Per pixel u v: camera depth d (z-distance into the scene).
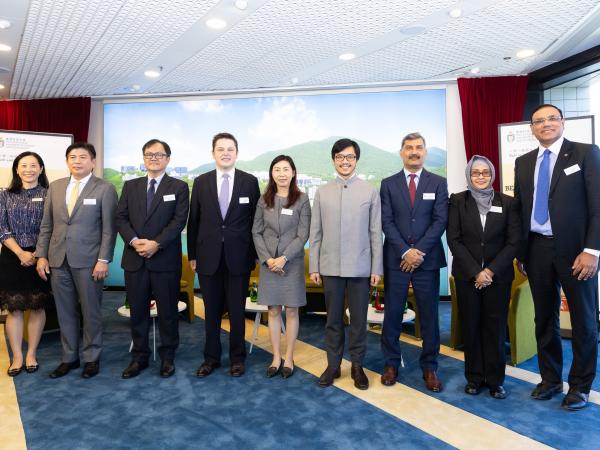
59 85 5.93
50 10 3.72
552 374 2.79
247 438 2.30
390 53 4.90
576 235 2.57
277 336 3.26
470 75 5.81
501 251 2.73
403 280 2.93
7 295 3.22
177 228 3.16
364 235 2.93
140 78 5.70
